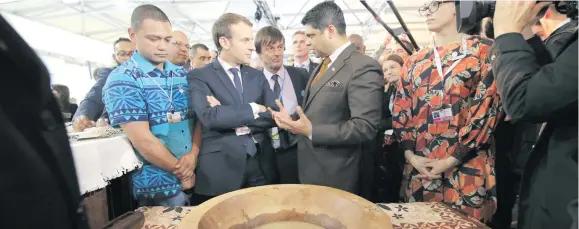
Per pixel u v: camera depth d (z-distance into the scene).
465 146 1.09
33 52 0.32
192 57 2.39
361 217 0.56
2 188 0.25
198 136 1.34
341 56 1.17
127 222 0.68
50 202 0.28
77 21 4.60
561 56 0.54
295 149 1.69
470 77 1.11
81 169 1.04
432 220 0.72
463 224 0.70
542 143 0.66
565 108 0.54
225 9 4.98
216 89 1.26
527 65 0.60
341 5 5.07
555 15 0.95
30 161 0.27
